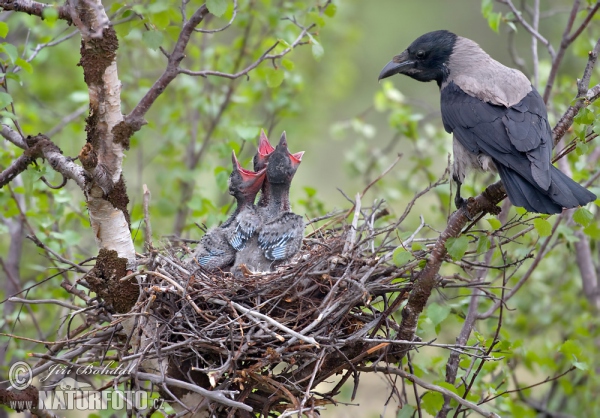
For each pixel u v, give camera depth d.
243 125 12.91
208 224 12.35
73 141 15.84
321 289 9.58
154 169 19.45
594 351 13.95
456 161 10.85
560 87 15.25
